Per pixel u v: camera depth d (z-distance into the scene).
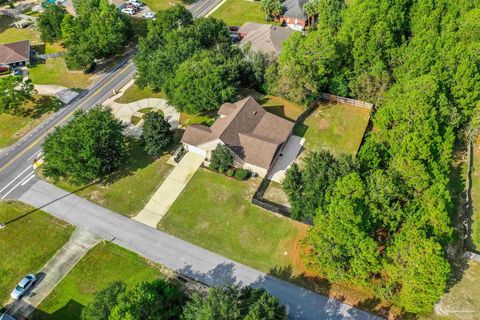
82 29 84.25
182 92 65.31
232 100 68.62
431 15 73.50
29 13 104.19
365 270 41.03
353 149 63.03
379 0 73.38
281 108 70.81
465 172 58.69
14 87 71.19
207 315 34.59
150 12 103.94
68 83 80.50
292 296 45.28
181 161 61.72
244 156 58.50
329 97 72.31
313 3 92.50
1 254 50.34
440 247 37.97
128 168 61.31
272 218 53.16
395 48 68.94
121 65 85.38
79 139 55.97
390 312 43.41
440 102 55.47
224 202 55.56
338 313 43.66
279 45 80.81
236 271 47.97
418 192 45.94
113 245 51.12
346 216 41.34
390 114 56.28
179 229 52.75
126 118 71.19
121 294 38.06
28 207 56.09
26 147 66.12
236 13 104.56
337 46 68.69
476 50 60.97
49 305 45.19
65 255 50.09
